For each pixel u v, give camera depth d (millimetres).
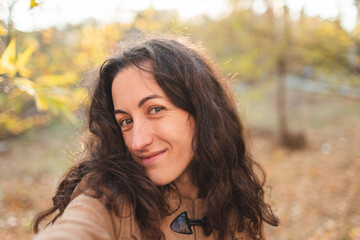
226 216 1143
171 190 1089
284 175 5574
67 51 3020
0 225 3842
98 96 1094
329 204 4164
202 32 5441
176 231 1055
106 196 876
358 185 4633
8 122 2531
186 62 1064
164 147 970
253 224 1239
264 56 5340
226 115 1207
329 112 10492
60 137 9250
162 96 954
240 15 5293
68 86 2055
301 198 4500
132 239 892
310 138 8180
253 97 6523
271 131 8312
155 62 963
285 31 4488
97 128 1114
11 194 5098
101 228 767
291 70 5965
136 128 941
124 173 954
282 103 7777
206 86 1113
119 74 975
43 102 1526
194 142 1049
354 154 6289
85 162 1096
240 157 1282
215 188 1097
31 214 4270
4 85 1536
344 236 3344
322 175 5379
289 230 3652
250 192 1235
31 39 2422
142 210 950
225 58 5230
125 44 1119
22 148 8461
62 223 735
